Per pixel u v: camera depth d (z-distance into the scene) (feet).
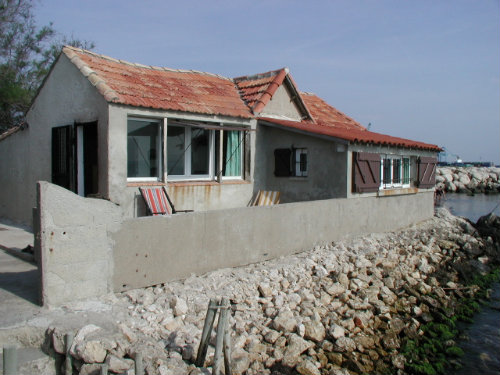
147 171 33.96
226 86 45.88
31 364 16.44
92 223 20.24
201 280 24.52
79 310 19.06
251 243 28.63
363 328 24.93
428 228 49.93
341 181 37.99
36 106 38.73
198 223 25.07
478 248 46.60
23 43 62.08
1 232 36.19
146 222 22.41
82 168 33.63
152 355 17.07
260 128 42.16
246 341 20.27
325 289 27.61
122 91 31.78
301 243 32.89
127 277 21.76
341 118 57.52
